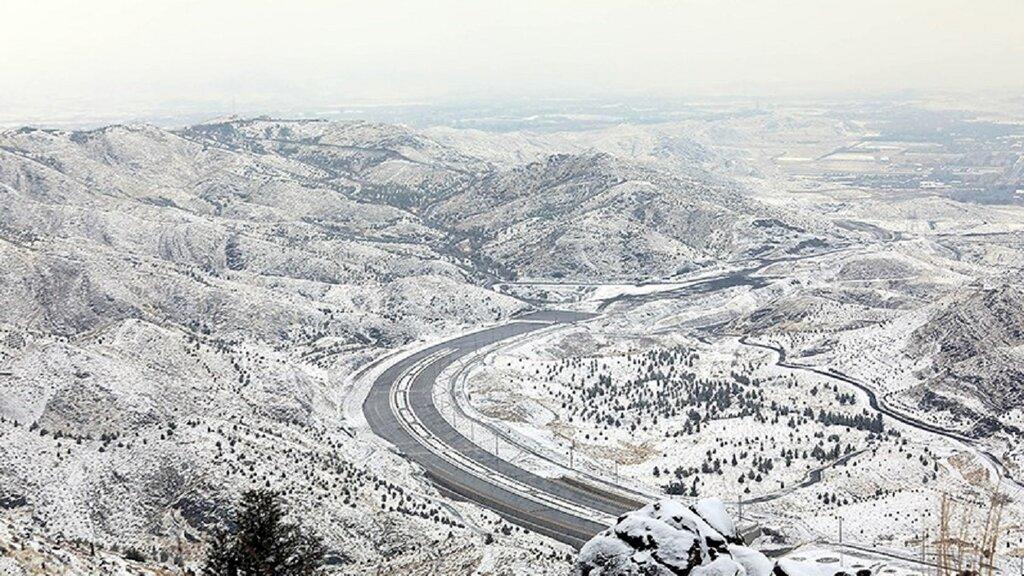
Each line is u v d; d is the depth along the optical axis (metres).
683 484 165.38
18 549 73.25
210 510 122.44
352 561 116.75
